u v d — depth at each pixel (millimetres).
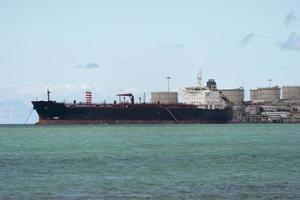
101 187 197750
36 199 177750
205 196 180500
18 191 190750
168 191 189625
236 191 188750
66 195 183500
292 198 176500
